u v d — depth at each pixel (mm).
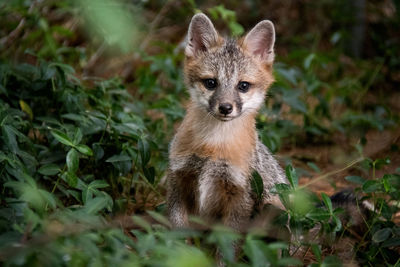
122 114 10664
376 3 27219
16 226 5137
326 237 8086
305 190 7734
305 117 15211
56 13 14039
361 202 10266
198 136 9156
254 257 5102
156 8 18844
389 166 13281
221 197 9367
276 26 24938
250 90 9617
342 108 19016
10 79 10594
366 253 8031
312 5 25516
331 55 20812
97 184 7723
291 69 15867
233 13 14391
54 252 4738
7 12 11594
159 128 12961
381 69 21688
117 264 5070
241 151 9148
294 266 8188
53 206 5770
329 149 15477
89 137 10023
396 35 25406
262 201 9414
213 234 5445
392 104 20156
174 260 4375
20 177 7379
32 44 13547
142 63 18297
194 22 9961
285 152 15367
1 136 8078
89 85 16406
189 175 9305
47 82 10438
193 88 9711
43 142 10789
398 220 10617
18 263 4453
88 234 5203
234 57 9641
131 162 9500
